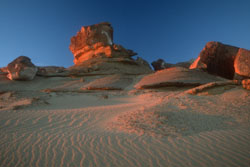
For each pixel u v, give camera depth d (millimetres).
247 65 15648
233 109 7504
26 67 30953
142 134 4930
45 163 3479
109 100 14133
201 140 4445
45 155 3818
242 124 5777
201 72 22875
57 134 5164
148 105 9227
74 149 4098
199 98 9672
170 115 6500
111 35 43938
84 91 20125
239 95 9102
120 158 3629
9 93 13969
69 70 35750
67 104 11773
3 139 4719
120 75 31328
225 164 3281
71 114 7824
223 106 8016
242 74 15891
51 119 6898
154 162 3432
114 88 23531
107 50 40375
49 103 11391
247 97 8625
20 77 30438
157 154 3754
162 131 5094
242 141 4324
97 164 3412
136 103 11461
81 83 28984
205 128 5391
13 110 8273
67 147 4215
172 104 8867
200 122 5977
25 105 9523
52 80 32438
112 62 37969
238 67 16219
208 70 24797
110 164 3402
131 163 3418
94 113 8164
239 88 9977
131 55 43594
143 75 32656
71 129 5703
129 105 10195
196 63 25312
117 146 4215
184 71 22953
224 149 3908
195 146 4098
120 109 9008
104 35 42375
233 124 5801
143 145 4223
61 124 6293
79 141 4582
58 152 3951
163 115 6426
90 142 4500
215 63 24203
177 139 4527
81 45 44656
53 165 3404
